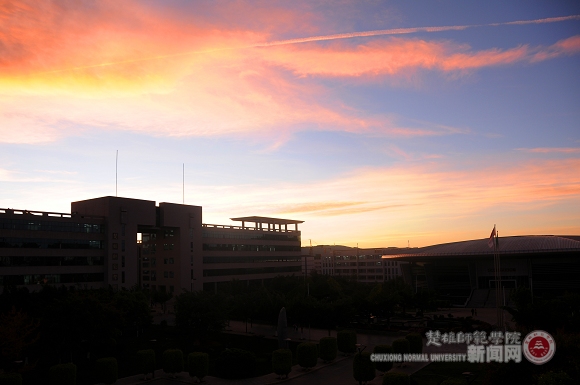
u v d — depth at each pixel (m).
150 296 97.88
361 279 195.62
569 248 100.50
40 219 84.31
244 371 41.84
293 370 44.12
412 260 124.44
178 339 62.19
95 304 45.16
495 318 78.62
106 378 39.00
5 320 39.69
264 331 68.06
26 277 81.00
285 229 156.25
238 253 130.88
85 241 91.38
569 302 62.62
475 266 117.12
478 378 37.94
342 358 48.53
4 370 38.56
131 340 61.56
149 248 119.50
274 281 116.12
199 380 40.75
